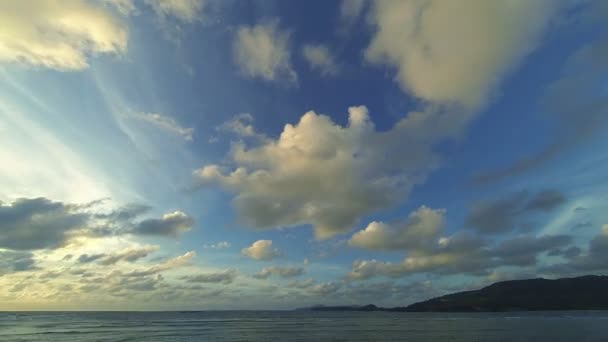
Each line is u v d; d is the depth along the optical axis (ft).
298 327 463.01
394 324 502.38
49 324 550.77
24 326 499.51
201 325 519.19
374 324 513.04
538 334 327.26
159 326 497.05
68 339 317.42
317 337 326.24
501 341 279.08
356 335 341.21
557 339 288.51
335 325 500.33
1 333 383.24
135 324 548.31
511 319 571.69
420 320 606.14
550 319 560.61
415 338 308.81
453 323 498.69
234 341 296.51
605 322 472.03
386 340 295.69
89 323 580.71
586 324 438.81
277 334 357.82
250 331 398.62
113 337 334.24
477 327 414.00
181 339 313.94
